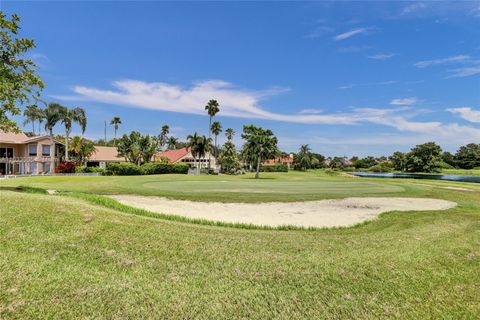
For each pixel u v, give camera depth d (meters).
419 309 3.95
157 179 32.62
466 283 4.77
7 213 6.66
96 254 5.17
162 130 127.75
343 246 6.77
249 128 53.84
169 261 5.21
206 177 44.66
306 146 117.25
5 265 4.43
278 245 6.66
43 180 26.64
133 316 3.52
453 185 30.86
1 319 3.28
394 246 6.80
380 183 31.62
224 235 7.32
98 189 19.53
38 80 13.10
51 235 5.75
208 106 78.75
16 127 13.20
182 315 3.60
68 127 53.03
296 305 3.95
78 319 3.39
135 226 7.04
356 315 3.76
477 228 9.34
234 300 4.01
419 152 102.88
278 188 24.06
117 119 109.38
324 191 21.62
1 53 12.23
